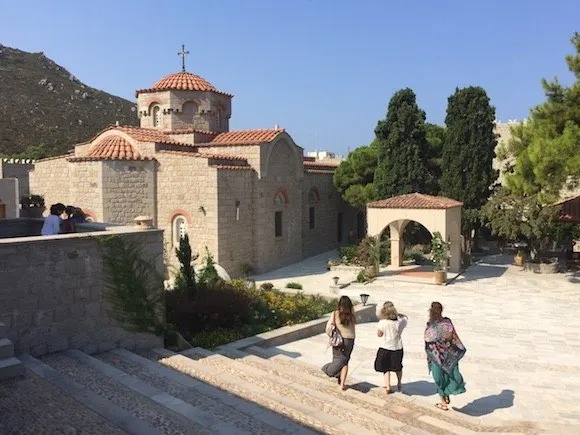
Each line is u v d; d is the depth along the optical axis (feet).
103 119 344.49
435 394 37.32
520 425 30.53
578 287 86.99
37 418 21.17
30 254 33.01
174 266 86.94
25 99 328.29
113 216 86.17
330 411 27.73
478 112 115.14
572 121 77.77
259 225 96.43
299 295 69.31
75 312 35.17
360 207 135.74
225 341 46.73
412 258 114.11
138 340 38.70
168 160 89.66
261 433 21.62
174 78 108.06
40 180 108.78
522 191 96.48
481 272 102.12
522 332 58.95
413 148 118.01
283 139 104.01
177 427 20.97
